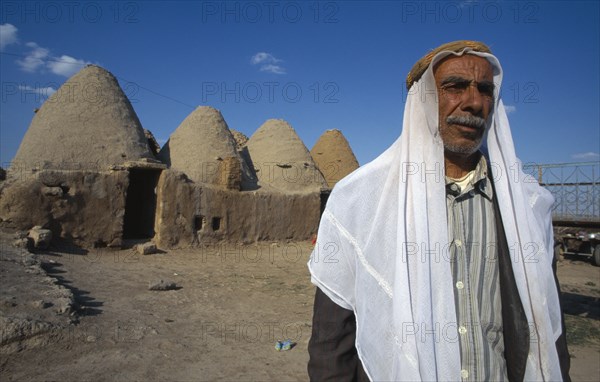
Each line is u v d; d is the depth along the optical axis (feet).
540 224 4.88
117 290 28.32
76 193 44.65
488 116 5.07
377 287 4.50
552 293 4.51
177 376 15.89
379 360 4.34
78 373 15.26
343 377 4.70
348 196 4.96
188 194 52.54
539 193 5.13
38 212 42.27
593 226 48.21
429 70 4.78
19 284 23.12
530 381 4.26
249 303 27.84
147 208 54.75
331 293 4.80
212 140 65.72
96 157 52.39
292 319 24.56
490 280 4.53
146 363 16.71
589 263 51.57
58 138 51.98
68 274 31.30
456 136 4.70
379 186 4.93
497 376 4.25
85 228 44.96
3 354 15.70
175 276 35.45
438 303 4.29
